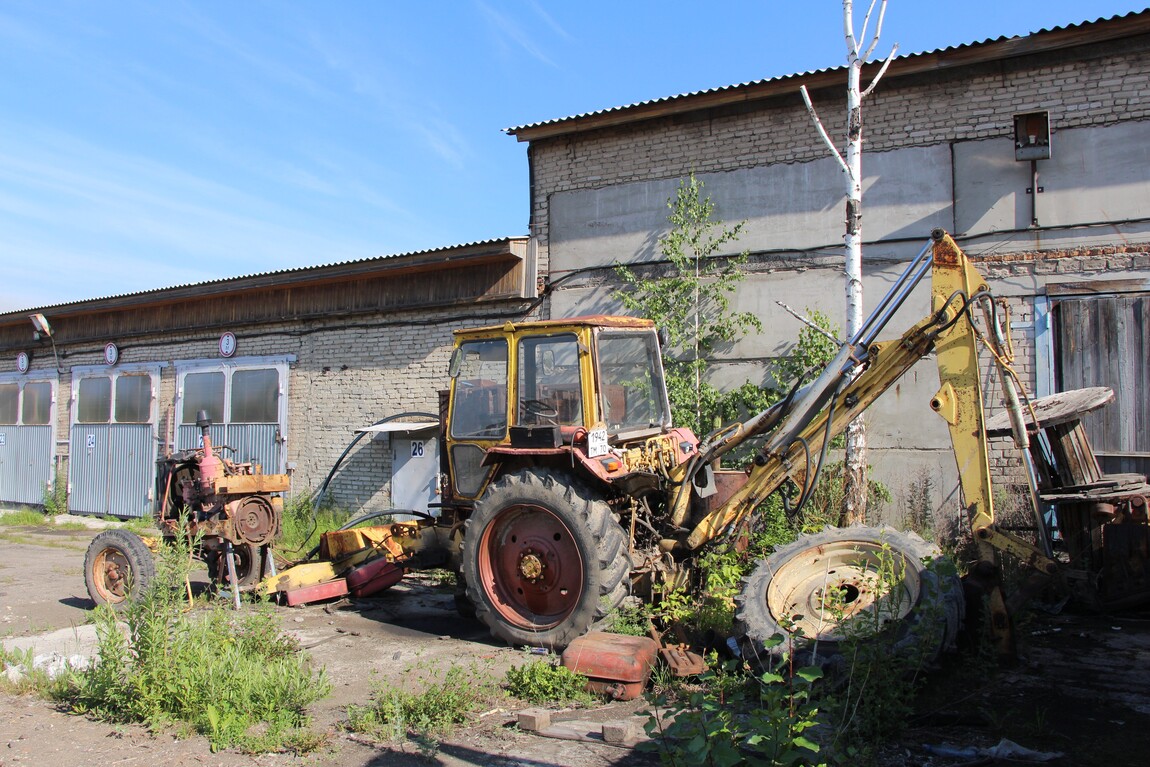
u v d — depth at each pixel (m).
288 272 12.31
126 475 14.91
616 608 5.17
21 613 6.99
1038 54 7.88
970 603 4.50
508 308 10.61
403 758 3.69
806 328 8.65
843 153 8.77
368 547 7.25
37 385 16.78
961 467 4.64
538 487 5.43
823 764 2.96
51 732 4.15
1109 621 5.56
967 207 8.13
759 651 4.33
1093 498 5.73
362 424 11.77
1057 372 7.72
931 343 4.79
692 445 6.22
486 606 5.63
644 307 9.44
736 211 9.22
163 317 14.48
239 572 7.31
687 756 3.05
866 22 7.57
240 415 13.20
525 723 3.98
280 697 4.31
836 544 4.76
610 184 9.99
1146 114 7.49
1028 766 3.33
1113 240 7.57
